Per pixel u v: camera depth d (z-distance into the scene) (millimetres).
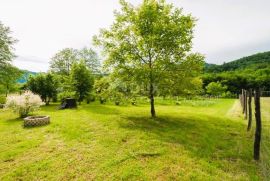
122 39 15219
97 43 15578
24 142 9750
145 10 14117
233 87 93688
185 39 14086
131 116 16688
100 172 6695
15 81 36094
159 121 14500
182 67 14648
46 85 32281
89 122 14312
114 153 8203
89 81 33781
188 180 6266
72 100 25812
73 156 7938
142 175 6500
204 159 7926
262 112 20516
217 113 21828
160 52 14797
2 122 15625
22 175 6551
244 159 8188
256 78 90875
